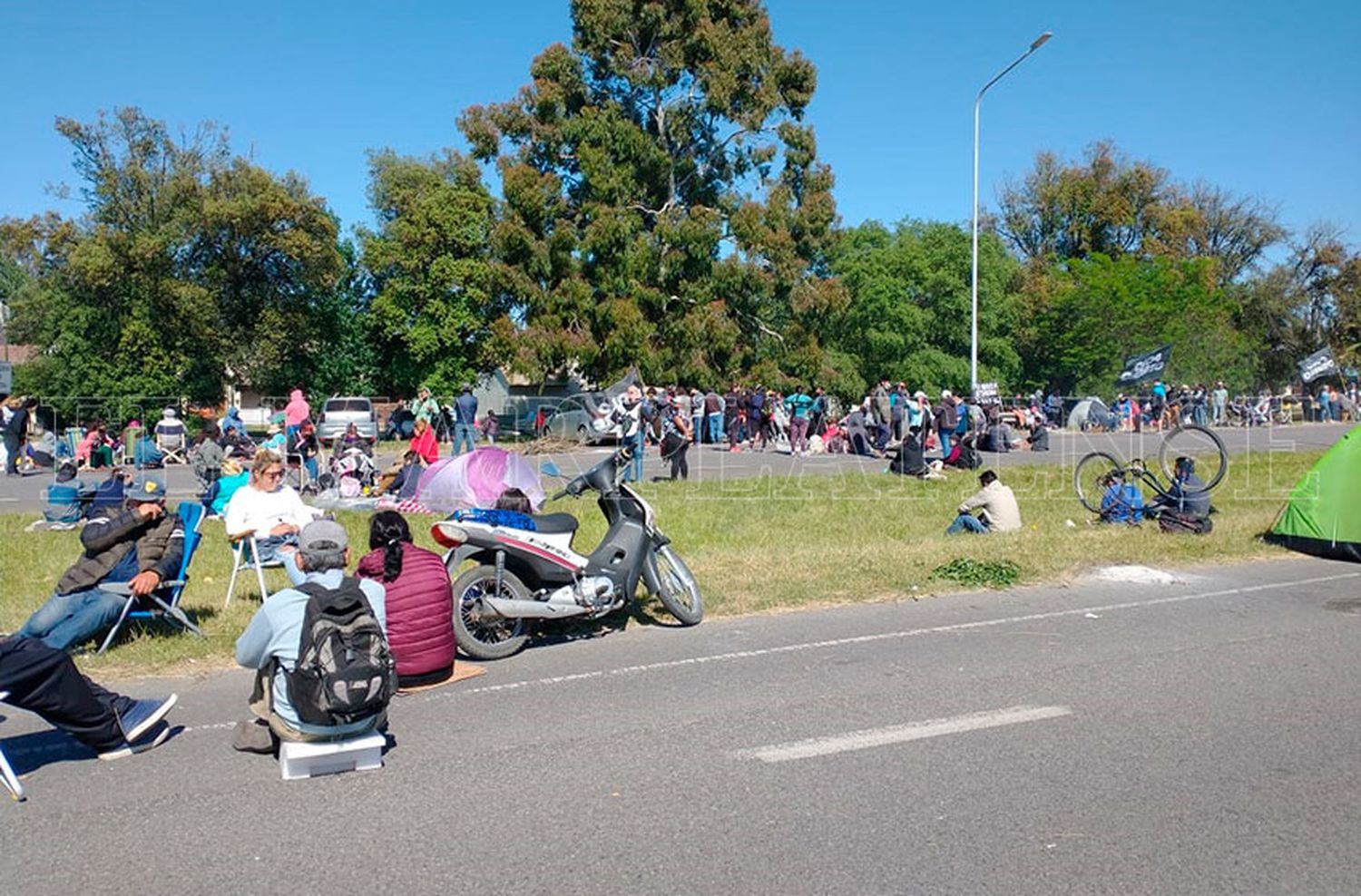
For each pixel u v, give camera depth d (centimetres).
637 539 816
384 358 4728
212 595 952
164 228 3928
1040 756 533
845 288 4209
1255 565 1091
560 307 3819
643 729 585
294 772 517
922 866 412
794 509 1573
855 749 546
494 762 537
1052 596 939
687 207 4291
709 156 4350
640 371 3775
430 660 679
